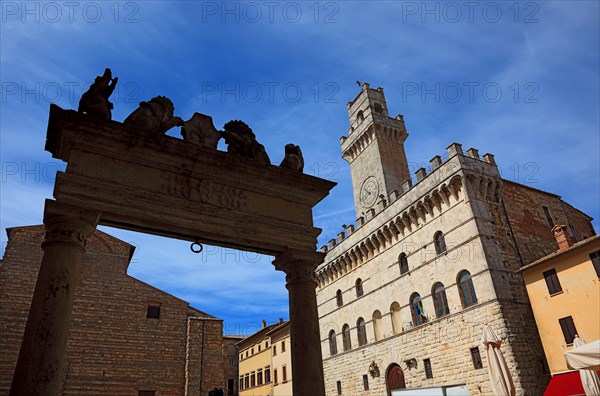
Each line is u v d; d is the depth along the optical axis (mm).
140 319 26422
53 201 7938
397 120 56719
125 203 8641
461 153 35969
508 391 21156
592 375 19000
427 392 17891
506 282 31234
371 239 43906
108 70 9445
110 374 24172
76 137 8648
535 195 39281
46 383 6758
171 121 10117
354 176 57625
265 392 63062
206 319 27781
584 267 27531
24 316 23656
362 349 42938
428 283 36375
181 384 25438
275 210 10844
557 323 28391
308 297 10352
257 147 11148
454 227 34938
